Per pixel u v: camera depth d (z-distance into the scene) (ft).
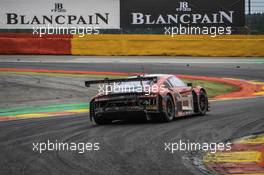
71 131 108.47
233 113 135.95
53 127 116.57
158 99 117.08
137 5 345.10
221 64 278.87
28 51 318.45
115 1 345.72
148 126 113.50
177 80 130.62
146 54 314.76
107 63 280.10
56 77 227.40
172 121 122.01
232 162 73.61
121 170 69.15
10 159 78.38
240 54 312.50
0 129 116.26
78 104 173.99
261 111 137.49
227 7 344.49
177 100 124.57
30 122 129.59
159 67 264.52
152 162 74.38
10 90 198.90
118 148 86.17
